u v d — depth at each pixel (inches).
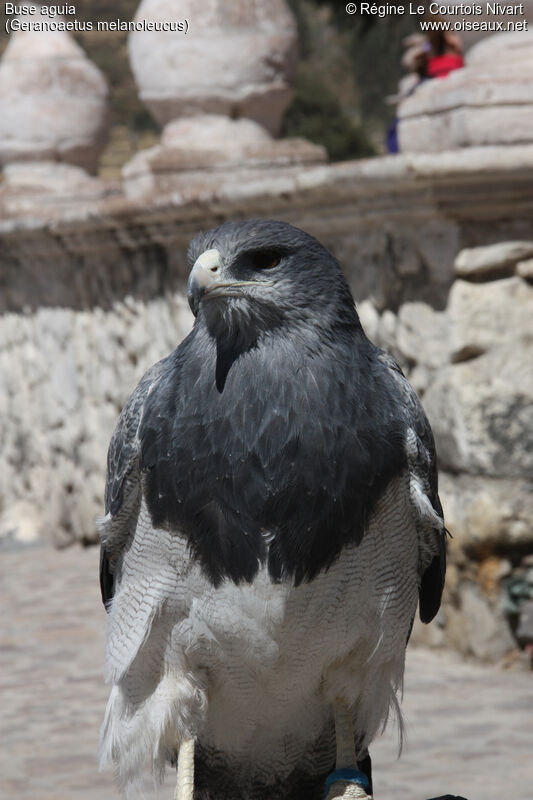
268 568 183.9
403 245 403.2
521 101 369.4
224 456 181.2
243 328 181.9
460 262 382.9
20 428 732.7
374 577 191.6
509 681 379.9
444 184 370.3
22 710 370.9
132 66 574.6
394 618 197.0
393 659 202.1
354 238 429.1
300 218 441.7
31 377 714.8
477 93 370.6
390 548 193.2
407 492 193.8
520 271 386.3
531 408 386.9
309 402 180.7
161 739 200.8
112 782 307.6
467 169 363.9
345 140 1589.6
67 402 673.0
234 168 553.0
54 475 692.1
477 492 392.5
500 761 311.9
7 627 479.2
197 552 186.1
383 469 185.2
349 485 182.4
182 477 183.5
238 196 456.8
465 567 401.7
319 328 182.7
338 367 182.7
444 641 415.5
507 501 388.2
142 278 582.2
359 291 430.3
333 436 180.7
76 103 690.8
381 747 327.6
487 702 359.9
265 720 203.9
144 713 198.8
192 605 190.2
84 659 428.1
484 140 370.3
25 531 707.4
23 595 542.9
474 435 389.1
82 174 700.0
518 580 391.9
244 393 180.7
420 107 395.5
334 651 194.2
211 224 498.0
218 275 179.2
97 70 708.0
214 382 182.1
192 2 552.4
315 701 204.4
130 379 605.9
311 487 180.9
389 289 414.0
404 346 409.7
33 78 687.7
